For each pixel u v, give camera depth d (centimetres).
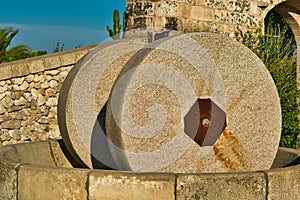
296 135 786
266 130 388
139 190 284
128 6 732
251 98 384
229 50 379
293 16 979
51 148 447
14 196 312
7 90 682
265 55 766
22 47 1403
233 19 774
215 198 283
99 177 288
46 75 705
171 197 282
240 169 378
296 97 801
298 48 1018
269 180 294
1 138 679
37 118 702
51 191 298
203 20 734
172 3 697
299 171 309
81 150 429
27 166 311
